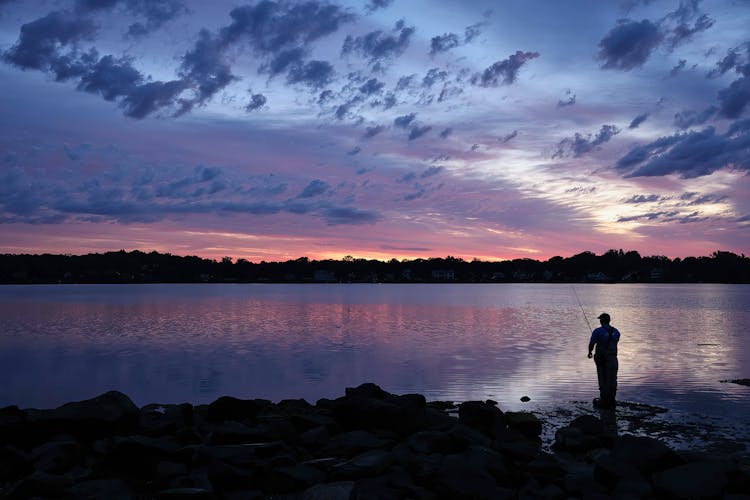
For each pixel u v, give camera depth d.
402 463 7.99
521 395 14.51
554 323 40.22
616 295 120.44
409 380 16.98
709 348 24.41
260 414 11.72
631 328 35.91
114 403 9.95
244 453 8.09
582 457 9.12
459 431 9.30
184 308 60.72
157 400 14.76
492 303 77.94
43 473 7.21
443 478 7.09
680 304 75.62
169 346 25.98
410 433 9.95
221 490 7.30
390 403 10.36
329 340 28.48
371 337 29.92
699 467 7.22
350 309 60.16
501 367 19.27
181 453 8.20
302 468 7.79
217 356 22.59
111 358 22.08
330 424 10.11
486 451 8.23
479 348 24.75
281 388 16.22
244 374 18.44
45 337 30.11
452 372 18.33
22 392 15.85
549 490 7.20
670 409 12.65
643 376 17.05
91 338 29.58
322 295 117.31
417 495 6.84
